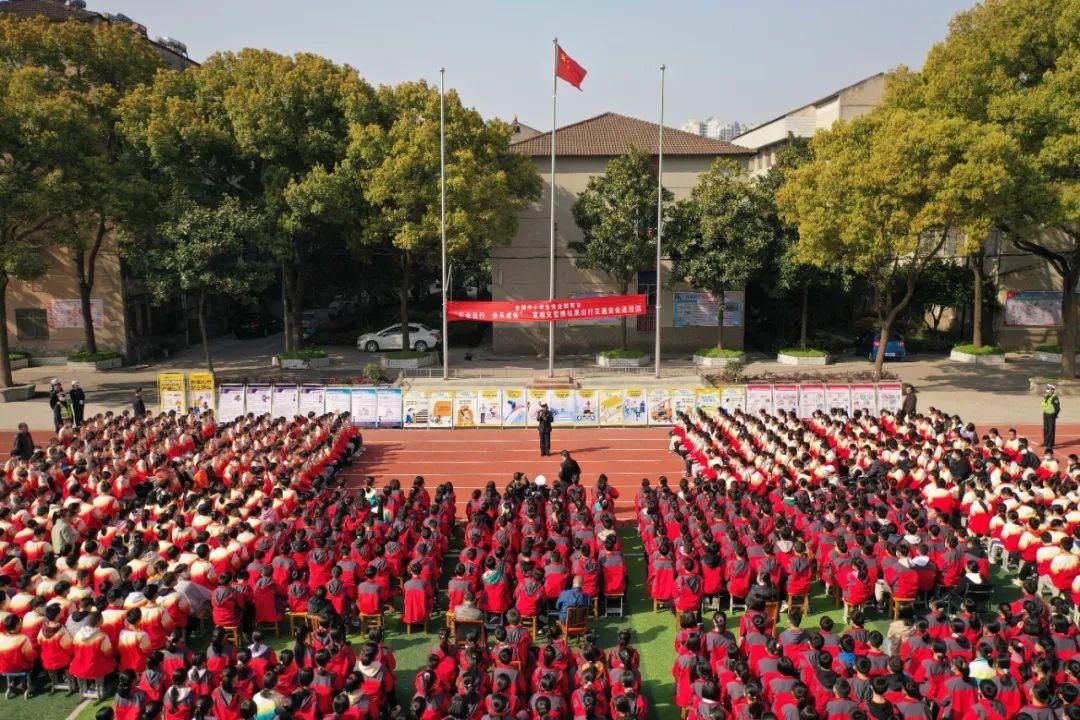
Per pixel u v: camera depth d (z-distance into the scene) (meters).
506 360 42.53
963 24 32.94
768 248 38.75
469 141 37.38
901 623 11.70
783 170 39.31
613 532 14.98
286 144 36.81
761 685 9.55
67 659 12.01
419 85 38.44
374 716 10.08
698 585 13.54
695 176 42.31
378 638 10.66
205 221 34.06
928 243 34.16
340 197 36.03
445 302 34.22
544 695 9.69
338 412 27.70
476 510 16.44
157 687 10.38
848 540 14.44
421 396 28.20
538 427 27.08
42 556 14.43
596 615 14.78
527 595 13.38
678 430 24.86
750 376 33.72
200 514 15.43
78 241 32.62
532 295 43.66
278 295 56.97
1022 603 11.75
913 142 27.38
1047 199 27.91
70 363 40.25
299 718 9.34
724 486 17.30
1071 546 13.88
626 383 33.47
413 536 15.59
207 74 37.88
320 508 16.09
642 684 12.56
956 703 9.52
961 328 46.16
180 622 12.60
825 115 47.47
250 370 40.16
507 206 38.31
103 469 18.38
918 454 19.31
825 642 10.61
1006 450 20.59
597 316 34.81
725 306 43.47
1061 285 43.03
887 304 31.27
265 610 13.66
